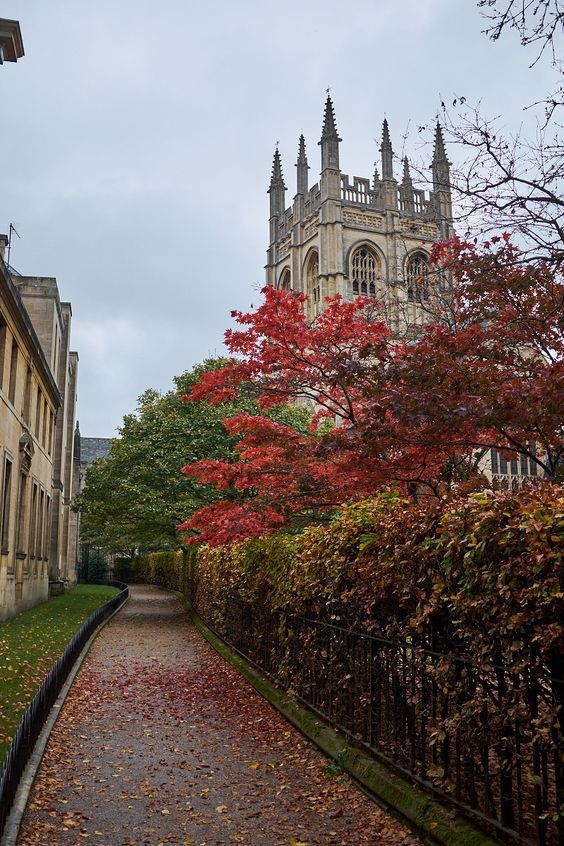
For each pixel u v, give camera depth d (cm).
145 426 3128
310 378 1084
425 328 1050
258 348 1105
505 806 526
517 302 854
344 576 842
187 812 672
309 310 6725
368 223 6594
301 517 1310
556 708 462
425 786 641
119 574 7575
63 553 4775
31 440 2558
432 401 747
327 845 594
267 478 1157
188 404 2895
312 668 985
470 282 912
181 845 597
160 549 6719
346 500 1153
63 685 1203
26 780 701
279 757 845
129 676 1420
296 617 1073
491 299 860
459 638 590
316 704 963
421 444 817
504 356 823
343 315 1112
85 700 1163
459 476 1125
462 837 548
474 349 821
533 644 490
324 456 952
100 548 7556
